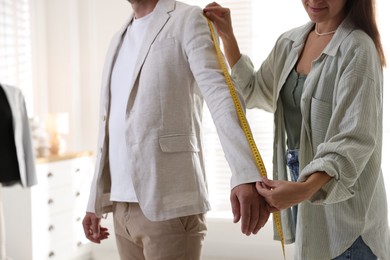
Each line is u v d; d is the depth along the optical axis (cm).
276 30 456
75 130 510
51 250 414
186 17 146
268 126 460
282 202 116
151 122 143
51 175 415
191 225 147
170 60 144
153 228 147
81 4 513
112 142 158
